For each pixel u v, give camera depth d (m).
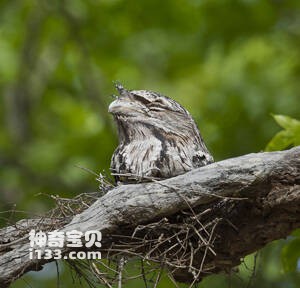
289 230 6.90
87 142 14.31
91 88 15.52
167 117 7.70
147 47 15.73
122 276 6.86
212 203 6.84
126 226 6.75
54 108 15.53
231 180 6.68
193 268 6.69
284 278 10.27
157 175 7.47
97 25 15.66
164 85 15.55
